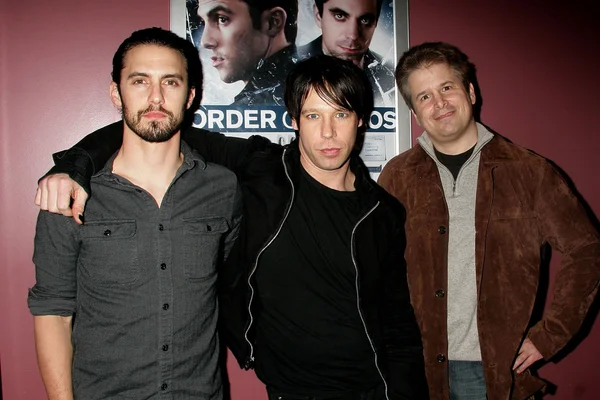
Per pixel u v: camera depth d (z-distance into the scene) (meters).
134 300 1.20
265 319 1.42
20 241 1.79
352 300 1.41
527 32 2.10
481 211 1.54
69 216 1.17
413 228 1.62
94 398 1.19
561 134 2.12
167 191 1.27
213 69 1.83
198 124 1.84
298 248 1.39
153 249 1.23
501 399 1.50
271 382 1.42
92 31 1.80
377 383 1.43
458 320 1.55
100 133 1.35
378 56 1.93
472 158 1.58
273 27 1.86
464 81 1.55
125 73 1.22
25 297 1.79
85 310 1.22
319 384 1.37
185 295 1.25
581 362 2.11
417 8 2.00
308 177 1.44
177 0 1.80
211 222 1.33
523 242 1.53
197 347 1.27
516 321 1.51
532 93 2.10
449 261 1.56
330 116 1.35
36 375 1.79
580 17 2.12
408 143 1.96
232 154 1.52
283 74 1.87
